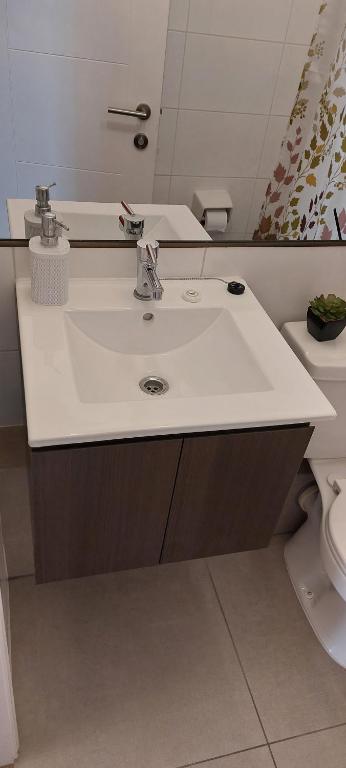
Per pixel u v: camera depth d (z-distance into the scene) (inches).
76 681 52.9
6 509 61.6
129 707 51.6
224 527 46.3
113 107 46.6
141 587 61.7
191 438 37.2
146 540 44.3
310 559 63.4
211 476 40.7
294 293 60.4
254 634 59.3
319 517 62.4
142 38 43.9
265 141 52.3
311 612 61.2
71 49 43.2
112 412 35.7
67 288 45.4
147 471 38.2
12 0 40.2
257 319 48.4
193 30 44.4
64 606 58.6
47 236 42.4
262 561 66.7
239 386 43.5
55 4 41.0
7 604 53.5
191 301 49.3
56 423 34.1
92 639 56.3
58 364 38.9
